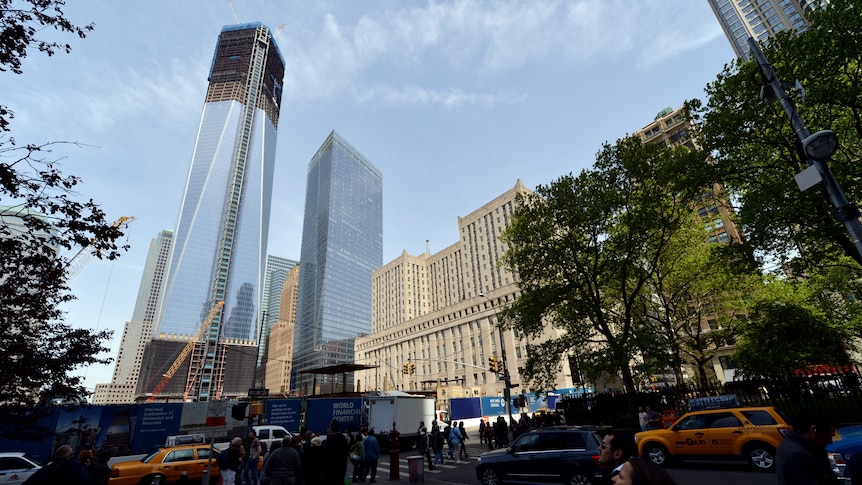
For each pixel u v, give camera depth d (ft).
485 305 276.62
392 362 346.95
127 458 63.36
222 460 30.58
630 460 6.55
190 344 431.02
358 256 637.30
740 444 38.50
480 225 404.36
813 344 71.61
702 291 84.74
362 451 46.57
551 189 75.56
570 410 72.74
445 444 90.43
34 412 31.76
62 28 21.47
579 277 73.72
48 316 32.09
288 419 85.30
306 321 558.97
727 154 59.06
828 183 23.48
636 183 72.13
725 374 140.56
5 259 25.16
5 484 45.55
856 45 44.86
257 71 644.69
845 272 74.54
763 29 288.71
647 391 78.74
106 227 25.27
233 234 527.40
